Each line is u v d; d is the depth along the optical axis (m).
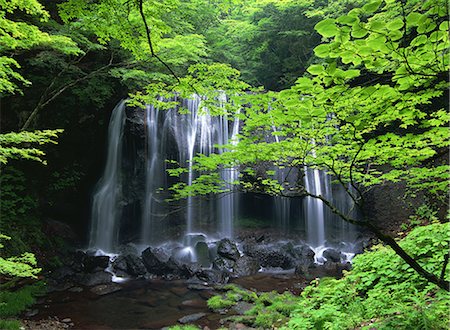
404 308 3.89
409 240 5.57
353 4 13.59
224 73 6.22
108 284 11.06
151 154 14.90
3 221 11.99
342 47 2.47
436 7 2.33
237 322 7.92
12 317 8.40
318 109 3.16
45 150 13.88
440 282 3.24
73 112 14.09
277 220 15.77
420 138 3.75
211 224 15.63
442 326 3.54
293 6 16.33
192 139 14.90
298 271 11.95
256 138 4.44
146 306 9.38
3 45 7.81
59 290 10.52
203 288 10.55
